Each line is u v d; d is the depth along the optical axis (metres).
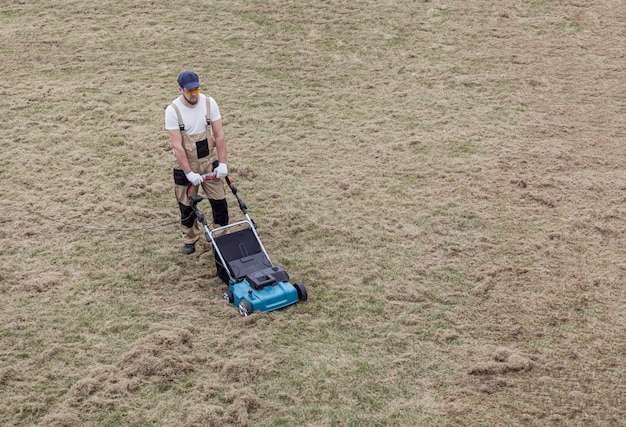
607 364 6.48
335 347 6.76
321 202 9.34
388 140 10.92
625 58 13.52
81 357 6.62
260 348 6.74
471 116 11.62
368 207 9.20
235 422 5.87
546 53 13.82
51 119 11.62
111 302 7.45
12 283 7.74
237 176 10.00
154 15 15.69
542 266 7.94
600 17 15.31
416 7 15.88
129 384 6.26
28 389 6.23
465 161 10.24
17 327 7.03
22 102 12.12
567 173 9.86
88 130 11.29
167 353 6.63
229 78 13.02
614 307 7.25
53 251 8.35
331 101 12.23
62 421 5.85
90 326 7.06
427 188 9.62
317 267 8.02
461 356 6.61
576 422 5.86
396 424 5.85
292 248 8.38
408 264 8.05
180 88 7.36
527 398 6.12
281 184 9.79
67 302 7.45
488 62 13.49
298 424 5.86
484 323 7.06
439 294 7.52
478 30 14.80
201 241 8.56
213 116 7.62
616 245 8.28
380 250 8.31
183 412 5.98
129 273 7.93
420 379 6.35
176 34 14.75
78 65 13.51
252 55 13.91
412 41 14.41
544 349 6.68
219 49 14.13
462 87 12.59
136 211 9.12
